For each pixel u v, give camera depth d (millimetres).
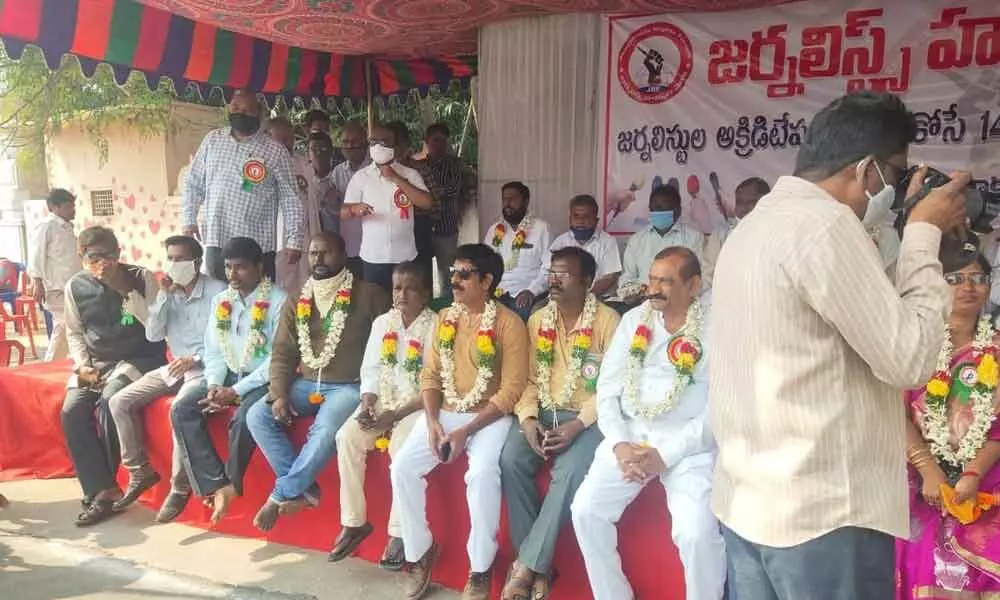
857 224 1433
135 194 10555
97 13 4633
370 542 3361
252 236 4520
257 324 3713
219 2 4500
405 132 5484
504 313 3107
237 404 3586
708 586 2393
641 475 2480
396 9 4816
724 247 1643
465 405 3061
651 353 2744
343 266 3617
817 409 1443
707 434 2521
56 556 3449
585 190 5336
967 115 4305
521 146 5449
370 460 3297
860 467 1450
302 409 3514
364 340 3566
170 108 10102
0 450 4480
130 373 4012
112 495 3902
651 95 5094
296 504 3289
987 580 2191
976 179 4301
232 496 3518
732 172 4945
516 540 2879
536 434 2873
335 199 5918
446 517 3102
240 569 3314
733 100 4898
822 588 1468
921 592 2266
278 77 6340
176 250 3910
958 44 4289
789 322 1446
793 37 4695
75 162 10930
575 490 2713
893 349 1372
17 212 11852
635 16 5074
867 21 4496
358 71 7195
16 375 4473
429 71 7418
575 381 2984
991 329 2354
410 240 4816
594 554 2555
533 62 5324
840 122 1499
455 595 3064
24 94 9758
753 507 1526
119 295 4094
